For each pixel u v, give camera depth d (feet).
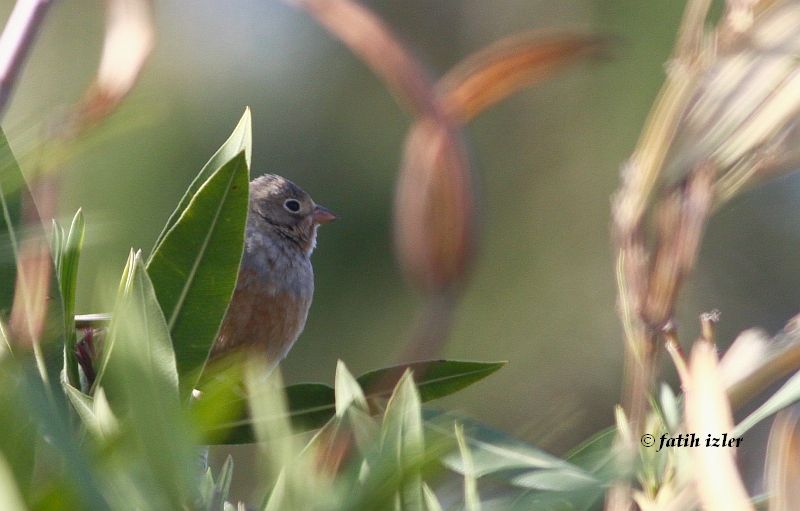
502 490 9.28
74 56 13.76
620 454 7.02
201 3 13.93
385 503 5.71
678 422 10.80
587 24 13.97
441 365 12.94
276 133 13.98
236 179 12.02
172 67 13.91
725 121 10.66
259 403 6.04
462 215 11.28
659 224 10.63
